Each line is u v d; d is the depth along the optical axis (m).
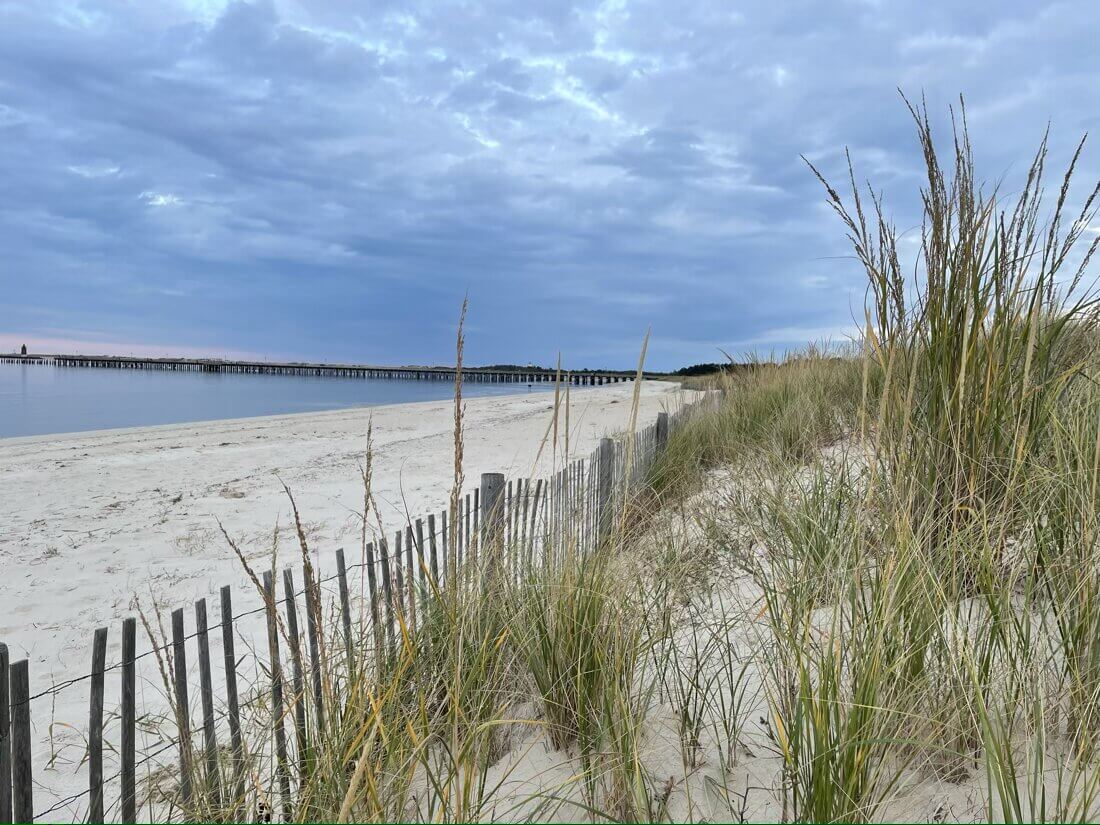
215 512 7.40
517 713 2.18
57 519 7.25
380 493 8.24
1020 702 1.64
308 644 2.38
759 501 3.21
